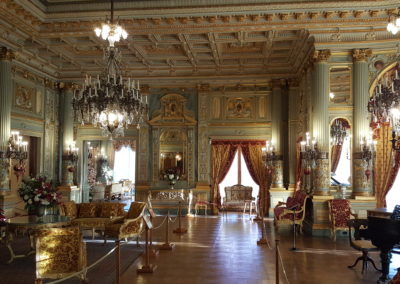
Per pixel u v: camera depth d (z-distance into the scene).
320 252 8.80
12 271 7.20
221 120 15.91
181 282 6.58
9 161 11.87
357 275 6.99
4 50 11.68
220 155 15.87
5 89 11.73
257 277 6.86
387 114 7.92
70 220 8.85
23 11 10.26
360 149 10.84
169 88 16.22
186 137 16.05
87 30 11.27
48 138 15.32
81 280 6.35
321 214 10.86
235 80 15.77
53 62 15.09
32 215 9.26
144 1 10.35
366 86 10.90
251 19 10.73
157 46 13.24
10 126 12.38
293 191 14.85
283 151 15.36
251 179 16.20
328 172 11.03
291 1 10.06
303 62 13.22
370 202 10.59
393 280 4.57
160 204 15.68
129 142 24.05
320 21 10.62
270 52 13.55
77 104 8.76
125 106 8.66
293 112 15.09
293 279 6.74
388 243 6.57
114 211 10.62
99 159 23.50
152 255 8.43
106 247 9.39
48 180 15.14
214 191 15.80
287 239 10.36
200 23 10.98
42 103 14.96
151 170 16.09
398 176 12.19
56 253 6.03
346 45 11.02
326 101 11.09
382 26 10.62
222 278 6.80
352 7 10.05
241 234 11.14
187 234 11.16
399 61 10.77
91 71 15.81
